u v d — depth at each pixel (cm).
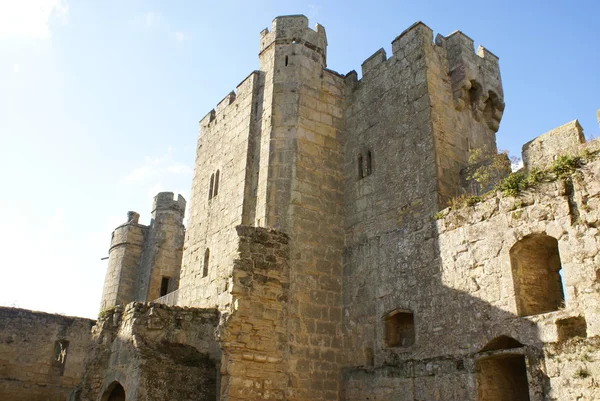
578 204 1349
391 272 1850
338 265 2064
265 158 2164
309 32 2373
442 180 1823
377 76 2208
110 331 2156
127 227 4116
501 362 1542
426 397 1592
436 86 1994
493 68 2211
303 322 1902
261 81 2386
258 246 1906
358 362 1877
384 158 2047
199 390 1883
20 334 3219
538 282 1509
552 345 1318
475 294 1545
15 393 3095
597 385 1205
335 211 2136
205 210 2567
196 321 2069
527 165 1560
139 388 1789
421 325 1683
